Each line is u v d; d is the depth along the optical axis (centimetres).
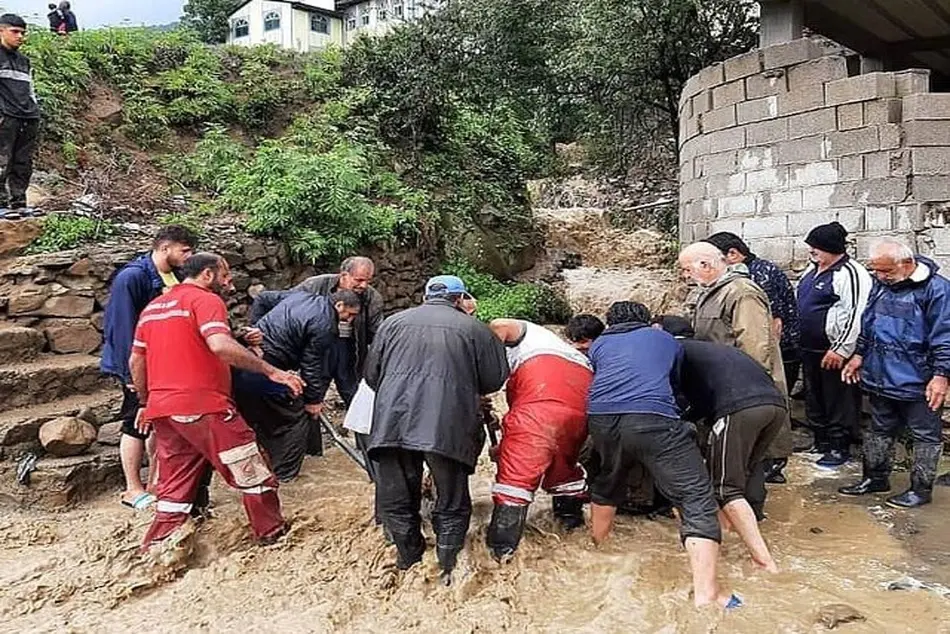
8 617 382
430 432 405
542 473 448
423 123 1322
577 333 504
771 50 716
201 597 403
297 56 1430
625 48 1347
